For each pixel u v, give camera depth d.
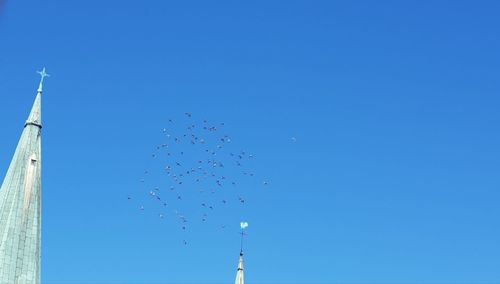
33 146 127.00
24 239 121.94
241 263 137.38
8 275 119.25
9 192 123.81
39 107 129.50
